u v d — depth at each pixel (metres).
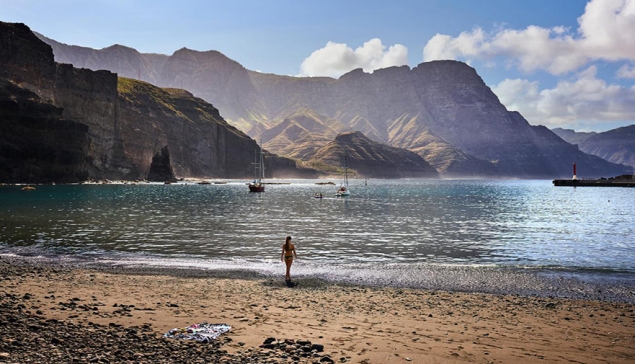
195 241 38.41
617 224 57.06
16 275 22.55
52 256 29.84
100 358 10.46
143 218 57.59
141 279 22.44
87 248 33.53
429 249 35.72
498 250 35.34
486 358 11.63
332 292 20.06
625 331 14.48
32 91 171.25
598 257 32.06
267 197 127.50
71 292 18.56
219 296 18.62
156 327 13.48
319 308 16.73
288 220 59.59
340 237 42.84
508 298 19.36
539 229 50.91
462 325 14.79
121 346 11.39
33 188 126.62
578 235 45.44
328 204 98.81
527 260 30.73
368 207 89.31
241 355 11.02
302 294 19.45
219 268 26.47
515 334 13.91
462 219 63.44
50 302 16.31
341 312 16.19
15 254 30.41
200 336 12.44
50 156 165.12
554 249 35.97
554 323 15.31
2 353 10.51
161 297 18.11
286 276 22.75
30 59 179.00
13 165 154.12
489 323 15.14
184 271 25.36
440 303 18.14
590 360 11.77
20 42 177.00
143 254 31.39
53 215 58.41
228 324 14.05
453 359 11.45
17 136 156.75
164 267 26.50
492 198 131.50
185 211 70.88
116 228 46.31
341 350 11.82
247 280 22.97
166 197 112.00
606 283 23.08
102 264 27.20
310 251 34.34
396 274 24.97
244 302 17.52
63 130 172.25
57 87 191.88
